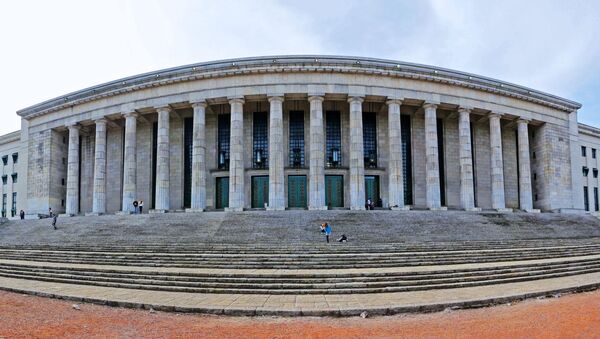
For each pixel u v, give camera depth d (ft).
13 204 179.83
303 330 36.01
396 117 131.75
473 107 139.85
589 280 57.88
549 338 32.91
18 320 38.93
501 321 38.32
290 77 129.59
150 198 146.61
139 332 35.35
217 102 134.10
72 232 100.68
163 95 135.33
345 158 139.33
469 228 98.27
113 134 155.22
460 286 53.31
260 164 139.03
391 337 33.76
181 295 49.55
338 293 50.11
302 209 126.93
